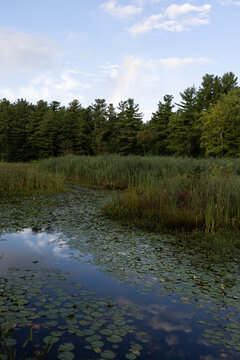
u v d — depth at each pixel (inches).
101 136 1948.8
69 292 128.9
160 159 684.7
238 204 262.1
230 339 99.7
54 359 83.4
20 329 97.8
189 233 239.6
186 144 1547.7
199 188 298.5
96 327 102.0
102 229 251.0
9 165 605.9
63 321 104.3
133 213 288.2
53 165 771.4
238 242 211.5
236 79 1763.0
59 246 198.5
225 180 316.8
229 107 1232.2
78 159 751.1
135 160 630.5
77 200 408.5
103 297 126.3
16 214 293.6
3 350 85.7
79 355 86.0
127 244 210.8
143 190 359.3
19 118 2230.6
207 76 1753.2
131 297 128.0
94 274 152.8
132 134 1828.2
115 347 91.4
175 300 127.0
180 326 106.6
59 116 2381.9
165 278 151.7
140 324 106.3
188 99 1539.1
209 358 88.2
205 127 1295.5
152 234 241.1
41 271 152.6
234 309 121.0
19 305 113.3
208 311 118.4
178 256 188.5
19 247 192.2
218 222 244.4
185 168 556.1
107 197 449.1
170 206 283.7
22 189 468.4
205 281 149.1
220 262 179.6
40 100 2723.9
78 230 243.4
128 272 157.9
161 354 89.4
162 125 1753.2
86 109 2299.5
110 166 601.0
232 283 147.7
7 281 136.8
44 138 2022.6
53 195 448.5
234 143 1199.6
